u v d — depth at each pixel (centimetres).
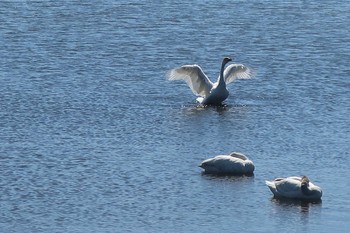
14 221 3091
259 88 4741
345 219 3111
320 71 5050
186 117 4225
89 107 4325
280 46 5638
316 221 3100
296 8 6869
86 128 4012
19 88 4612
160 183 3394
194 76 4525
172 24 6222
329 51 5509
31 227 3048
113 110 4291
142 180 3422
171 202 3238
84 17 6444
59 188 3344
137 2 7031
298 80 4875
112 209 3180
